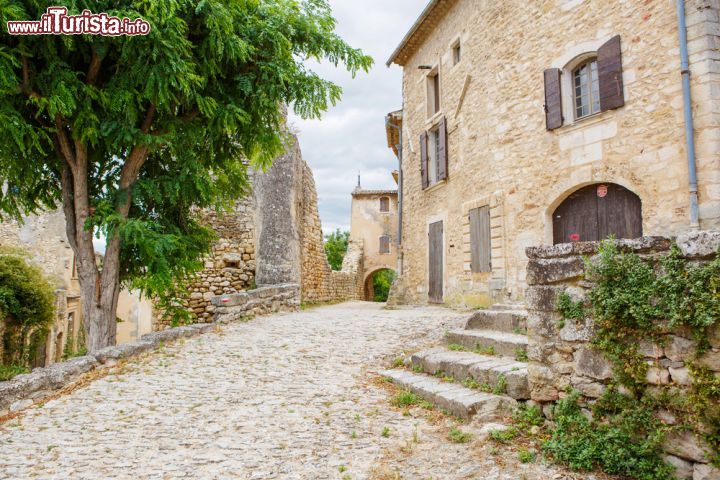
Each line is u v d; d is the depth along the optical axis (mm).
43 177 8078
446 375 4941
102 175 8023
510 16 9453
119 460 3377
